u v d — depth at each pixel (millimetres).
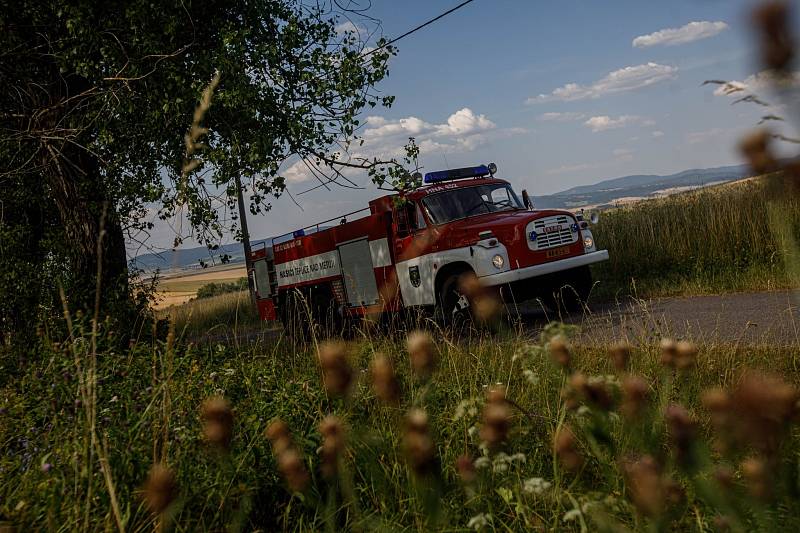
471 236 10438
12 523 2545
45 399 4332
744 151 497
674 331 7309
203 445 2902
